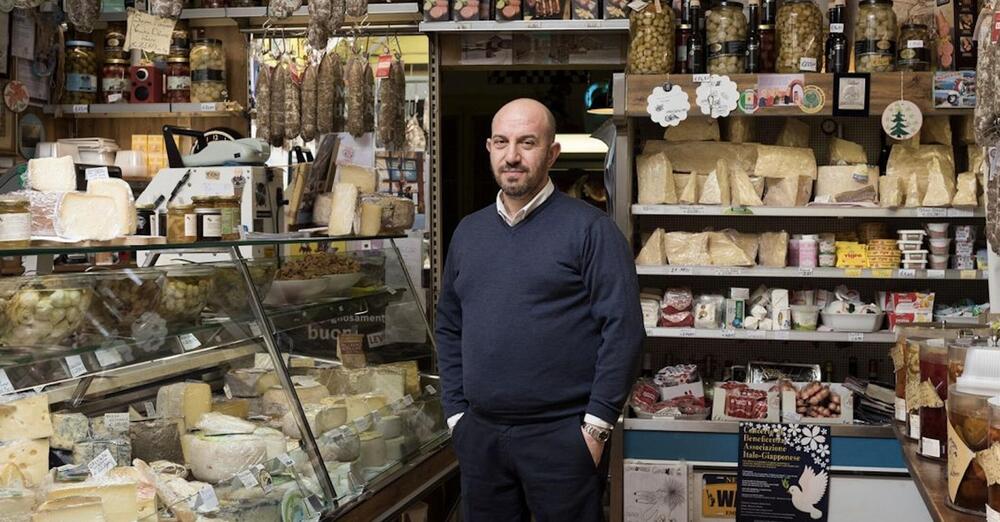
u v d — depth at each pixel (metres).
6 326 2.36
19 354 2.38
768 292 4.20
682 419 4.03
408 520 3.62
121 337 2.64
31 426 2.34
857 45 4.09
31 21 4.56
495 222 3.11
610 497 4.04
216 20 4.84
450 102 6.53
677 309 4.16
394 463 3.43
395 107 4.54
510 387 2.98
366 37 4.97
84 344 2.52
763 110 3.94
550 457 2.98
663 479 3.99
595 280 2.95
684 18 4.14
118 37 4.77
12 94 4.41
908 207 4.00
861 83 3.92
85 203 2.48
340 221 3.60
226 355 2.93
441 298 3.32
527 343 2.97
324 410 3.08
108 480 2.29
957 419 2.04
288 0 4.02
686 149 4.24
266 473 2.73
